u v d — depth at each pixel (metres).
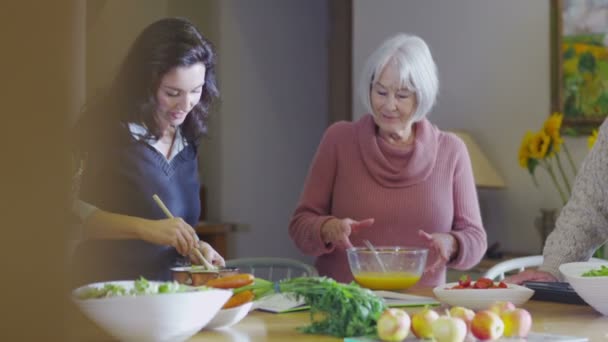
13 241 0.31
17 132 0.31
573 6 3.72
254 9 5.13
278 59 5.25
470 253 2.36
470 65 4.15
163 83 1.86
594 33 3.66
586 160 2.09
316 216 2.41
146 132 1.92
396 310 1.20
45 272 0.32
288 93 5.30
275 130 5.25
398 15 4.45
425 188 2.41
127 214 1.91
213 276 1.44
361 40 4.62
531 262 2.40
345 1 4.89
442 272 2.42
